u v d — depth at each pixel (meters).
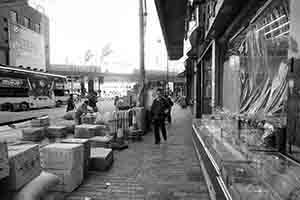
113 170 4.25
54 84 21.83
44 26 41.81
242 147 2.62
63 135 7.59
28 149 2.29
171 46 21.48
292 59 1.88
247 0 3.03
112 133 6.50
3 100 14.47
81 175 3.65
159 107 6.56
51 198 2.49
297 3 1.78
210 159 2.95
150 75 47.19
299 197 1.50
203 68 7.76
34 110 18.33
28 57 30.33
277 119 2.47
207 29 5.25
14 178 2.06
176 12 11.74
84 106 9.29
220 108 4.78
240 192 1.76
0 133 8.57
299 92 1.86
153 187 3.49
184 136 7.62
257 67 2.94
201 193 3.25
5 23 25.77
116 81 61.09
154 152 5.52
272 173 1.89
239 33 3.77
